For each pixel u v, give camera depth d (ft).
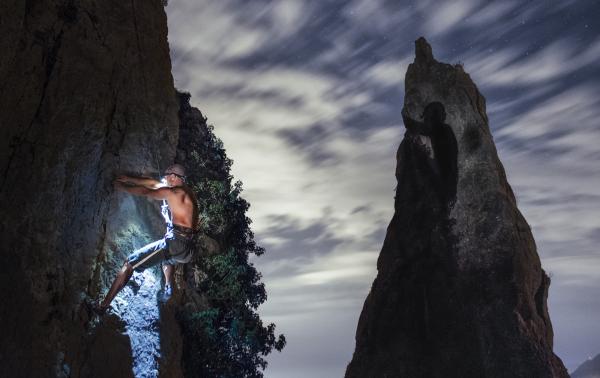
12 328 26.23
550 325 149.59
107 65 32.65
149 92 35.58
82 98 30.76
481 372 135.85
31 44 28.94
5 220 26.94
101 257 31.12
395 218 164.35
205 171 87.66
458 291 147.13
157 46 36.96
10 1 27.81
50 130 29.09
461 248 152.66
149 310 32.81
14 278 26.73
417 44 176.86
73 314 29.04
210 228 82.84
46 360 27.14
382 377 143.64
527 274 147.95
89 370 29.01
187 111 94.38
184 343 60.64
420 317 147.84
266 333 85.30
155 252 29.94
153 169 34.71
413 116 169.68
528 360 133.90
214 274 78.23
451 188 160.25
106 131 32.09
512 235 150.51
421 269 153.58
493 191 156.35
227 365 68.80
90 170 30.81
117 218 32.27
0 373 25.48
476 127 164.04
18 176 27.66
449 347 141.18
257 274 90.58
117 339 30.71
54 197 28.91
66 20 30.99
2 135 27.27
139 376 31.22
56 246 28.78
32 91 28.66
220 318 78.18
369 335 150.92
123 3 34.83
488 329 139.95
